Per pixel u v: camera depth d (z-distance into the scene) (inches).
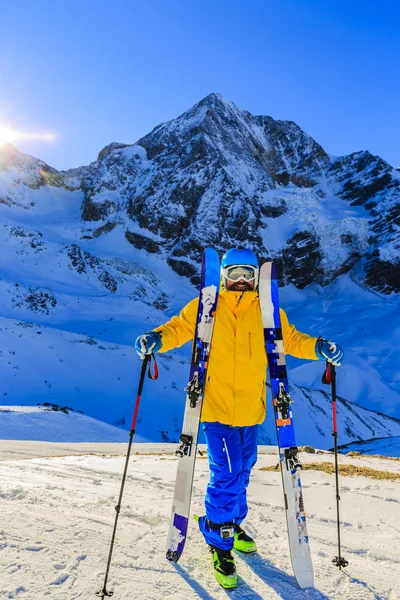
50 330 2347.4
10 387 1781.5
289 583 99.3
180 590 93.7
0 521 120.2
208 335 108.4
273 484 225.0
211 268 112.1
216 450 106.7
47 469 256.1
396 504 186.5
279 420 105.1
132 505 150.9
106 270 5093.5
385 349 3981.3
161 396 1923.0
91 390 1902.1
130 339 3009.4
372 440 1353.3
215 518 103.5
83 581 94.1
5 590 88.4
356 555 122.1
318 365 2805.1
